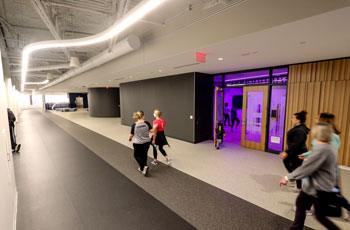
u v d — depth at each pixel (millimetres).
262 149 5301
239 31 2633
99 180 3490
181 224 2291
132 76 7207
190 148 5609
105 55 4754
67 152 5301
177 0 3127
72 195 2963
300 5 2051
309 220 2322
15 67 10047
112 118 14125
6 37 5391
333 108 3998
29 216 2436
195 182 3395
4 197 1715
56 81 11227
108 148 5707
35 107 30172
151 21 3570
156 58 4156
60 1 3455
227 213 2500
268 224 2281
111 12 3855
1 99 2203
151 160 4574
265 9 2342
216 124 5594
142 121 3721
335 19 2029
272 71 4977
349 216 2098
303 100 4426
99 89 14594
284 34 2516
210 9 2967
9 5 3650
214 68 5258
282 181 1881
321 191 1666
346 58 3775
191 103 6176
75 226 2256
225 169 3986
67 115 16719
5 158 1963
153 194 2986
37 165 4281
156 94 7719
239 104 10172
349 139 3857
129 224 2295
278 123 5039
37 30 5156
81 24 4820
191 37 3318
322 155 1636
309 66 4289
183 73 6340
